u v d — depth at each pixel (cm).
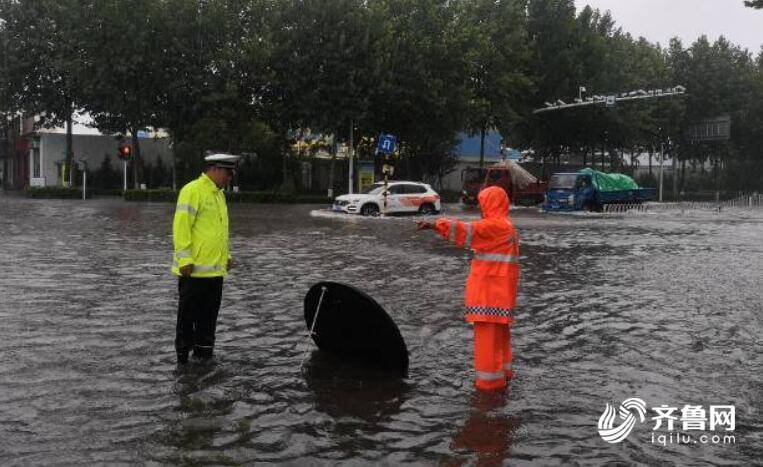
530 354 701
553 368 652
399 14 4041
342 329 652
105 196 4706
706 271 1329
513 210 3816
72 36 3903
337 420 505
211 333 658
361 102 3734
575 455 454
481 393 573
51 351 669
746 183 7200
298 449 452
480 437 479
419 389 580
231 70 3866
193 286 635
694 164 7094
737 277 1251
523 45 4441
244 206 3666
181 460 430
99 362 637
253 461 432
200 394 554
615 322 855
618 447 469
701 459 453
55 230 1969
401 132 4216
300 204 3969
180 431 477
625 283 1168
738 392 590
